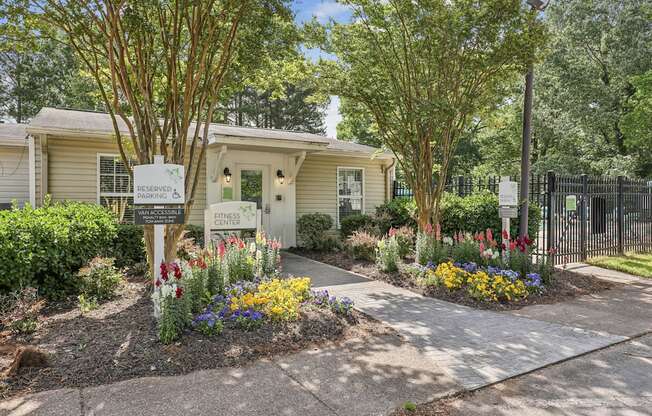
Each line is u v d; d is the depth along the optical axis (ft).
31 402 9.43
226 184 33.09
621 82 70.13
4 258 16.17
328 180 40.06
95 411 9.09
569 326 16.16
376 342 13.97
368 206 42.50
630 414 9.53
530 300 20.17
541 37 21.91
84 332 13.82
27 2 15.65
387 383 10.84
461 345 13.83
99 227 21.30
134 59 18.58
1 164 33.22
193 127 33.65
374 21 23.06
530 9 22.07
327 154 39.04
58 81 83.82
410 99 23.88
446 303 19.48
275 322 14.58
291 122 107.96
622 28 67.67
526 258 22.94
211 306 15.70
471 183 36.55
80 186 28.19
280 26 19.22
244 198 34.19
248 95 104.12
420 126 24.61
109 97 22.02
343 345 13.58
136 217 14.74
